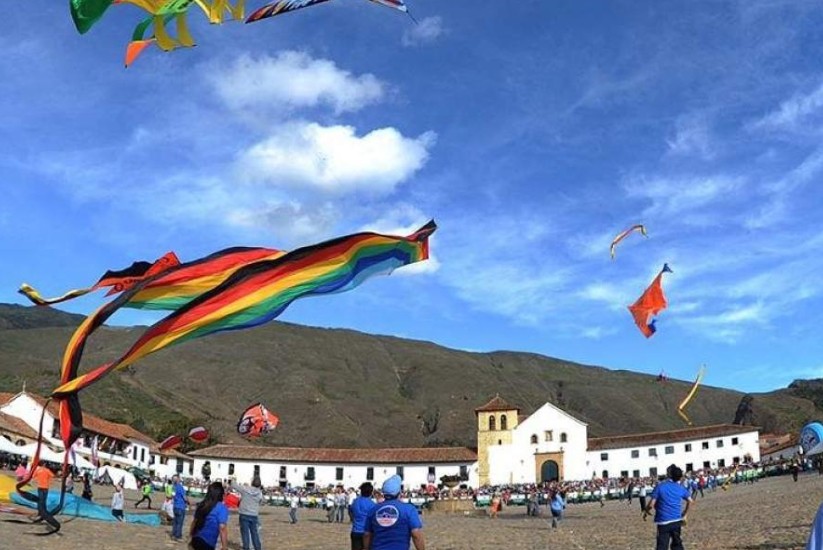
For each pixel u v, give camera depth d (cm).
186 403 17325
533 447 11188
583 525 4225
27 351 19188
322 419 18325
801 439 2172
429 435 19700
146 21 1047
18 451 5522
